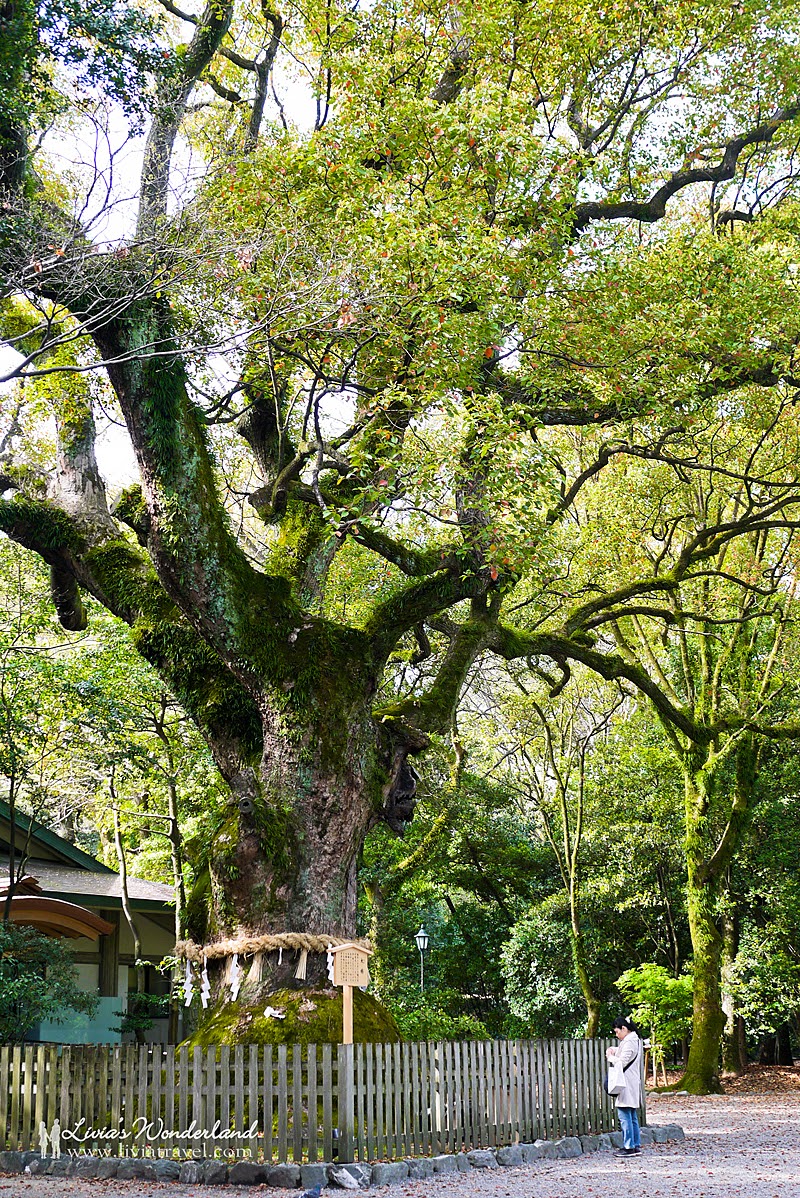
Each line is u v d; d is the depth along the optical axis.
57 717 17.47
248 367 13.04
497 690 27.05
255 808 11.40
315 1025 10.83
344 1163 9.16
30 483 14.00
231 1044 10.71
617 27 14.68
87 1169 9.72
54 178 12.13
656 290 13.78
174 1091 9.85
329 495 13.86
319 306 10.80
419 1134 10.13
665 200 16.53
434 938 30.03
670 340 13.44
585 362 13.78
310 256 11.34
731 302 13.90
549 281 12.96
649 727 29.02
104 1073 10.24
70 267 9.77
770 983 24.42
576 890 26.53
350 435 13.97
